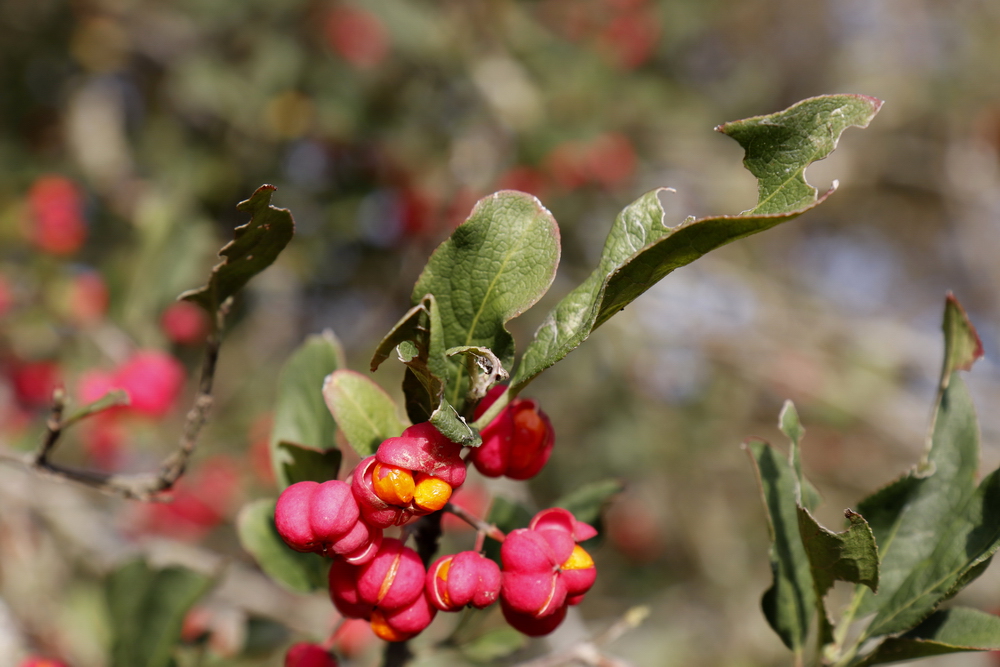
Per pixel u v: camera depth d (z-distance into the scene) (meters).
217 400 4.97
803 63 8.07
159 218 3.59
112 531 3.96
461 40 5.39
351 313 5.77
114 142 5.02
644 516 6.21
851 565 1.35
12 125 5.30
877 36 7.85
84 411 1.72
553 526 1.38
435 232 5.29
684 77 6.84
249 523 1.80
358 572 1.30
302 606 3.92
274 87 5.25
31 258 4.17
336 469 1.52
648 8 6.24
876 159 7.47
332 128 5.23
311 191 5.31
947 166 7.21
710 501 6.88
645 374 6.43
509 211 1.30
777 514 1.66
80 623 2.92
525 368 1.26
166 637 2.10
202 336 4.08
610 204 5.64
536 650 3.89
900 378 6.89
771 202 1.16
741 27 8.01
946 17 7.55
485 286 1.30
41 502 3.61
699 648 5.85
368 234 5.36
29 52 5.34
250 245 1.42
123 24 5.43
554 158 5.32
